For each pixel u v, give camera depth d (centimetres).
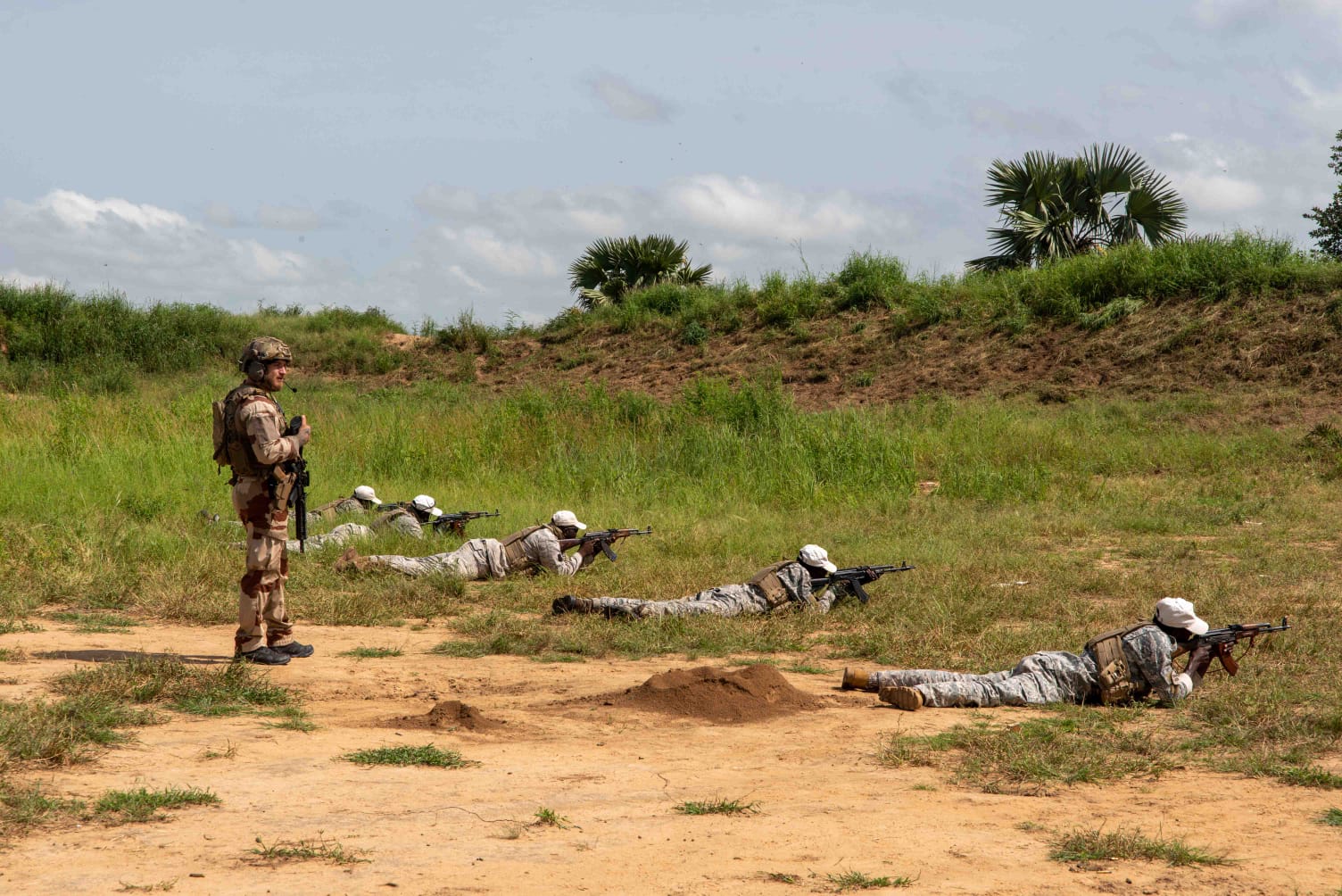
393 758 537
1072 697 692
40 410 1942
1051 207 3070
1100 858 423
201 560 1069
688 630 877
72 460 1586
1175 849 426
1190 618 690
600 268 3800
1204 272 2639
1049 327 2719
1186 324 2528
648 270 3781
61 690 633
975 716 661
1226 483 1795
